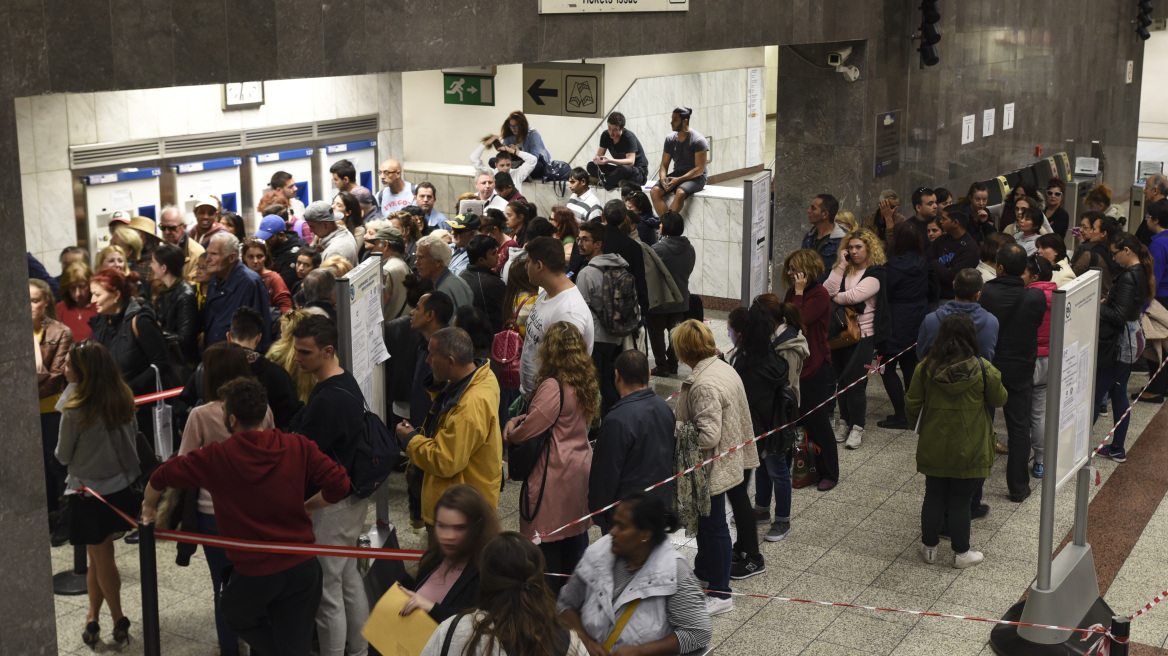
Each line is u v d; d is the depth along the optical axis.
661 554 4.00
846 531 7.32
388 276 7.97
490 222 8.98
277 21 5.41
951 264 9.63
